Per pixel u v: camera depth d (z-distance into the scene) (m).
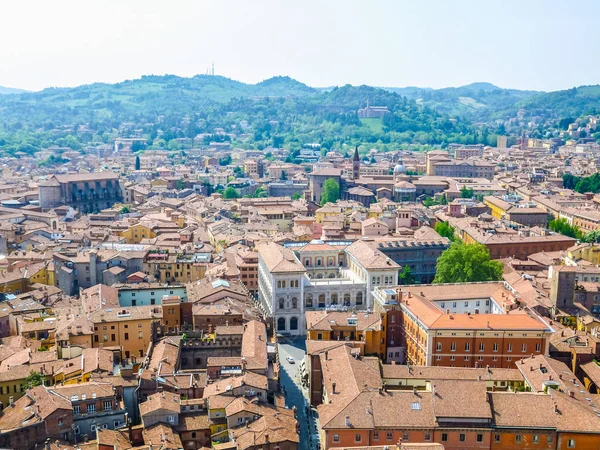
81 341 182.25
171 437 138.62
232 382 153.62
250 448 133.12
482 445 132.50
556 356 174.12
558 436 131.25
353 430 132.25
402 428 132.12
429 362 169.75
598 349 175.25
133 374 161.75
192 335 189.50
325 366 161.25
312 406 169.25
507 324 170.62
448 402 135.12
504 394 138.62
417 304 187.25
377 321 189.12
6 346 182.12
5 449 133.25
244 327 191.00
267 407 149.88
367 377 150.25
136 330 192.12
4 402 158.25
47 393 145.88
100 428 144.75
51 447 133.62
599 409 138.38
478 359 169.75
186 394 156.50
